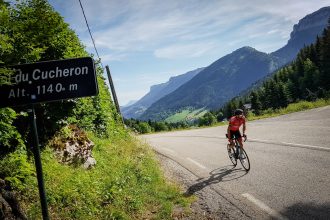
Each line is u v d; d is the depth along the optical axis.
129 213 6.82
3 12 4.61
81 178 7.45
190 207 7.56
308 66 93.38
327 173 8.48
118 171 9.40
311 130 16.12
